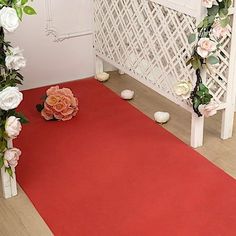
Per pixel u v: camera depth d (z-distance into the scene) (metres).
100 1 3.12
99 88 3.20
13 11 1.90
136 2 2.77
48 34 3.16
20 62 2.02
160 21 2.61
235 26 2.39
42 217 2.06
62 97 2.79
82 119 2.82
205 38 2.30
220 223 2.01
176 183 2.25
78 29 3.25
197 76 2.40
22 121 2.07
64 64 3.29
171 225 2.00
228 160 2.43
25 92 3.16
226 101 2.53
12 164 2.08
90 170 2.36
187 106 2.52
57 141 2.60
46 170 2.36
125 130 2.70
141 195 2.18
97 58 3.34
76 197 2.17
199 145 2.55
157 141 2.59
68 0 3.15
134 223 2.01
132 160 2.43
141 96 3.09
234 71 2.48
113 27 3.05
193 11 2.34
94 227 2.00
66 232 1.97
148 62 2.80
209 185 2.24
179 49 2.53
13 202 2.16
